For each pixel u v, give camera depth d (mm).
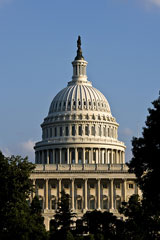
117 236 199375
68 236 192750
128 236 189250
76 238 194750
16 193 158500
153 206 149250
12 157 164750
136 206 189250
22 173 161750
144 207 183250
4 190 157250
